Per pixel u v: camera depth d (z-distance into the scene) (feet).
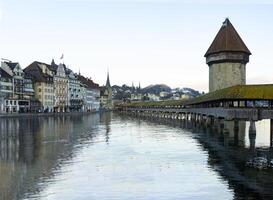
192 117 335.67
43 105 567.59
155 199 73.10
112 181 87.76
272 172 96.89
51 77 599.98
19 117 419.33
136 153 133.08
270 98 171.42
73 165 108.58
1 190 79.82
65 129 250.98
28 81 531.91
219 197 73.77
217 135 198.59
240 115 173.99
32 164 110.52
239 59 363.56
